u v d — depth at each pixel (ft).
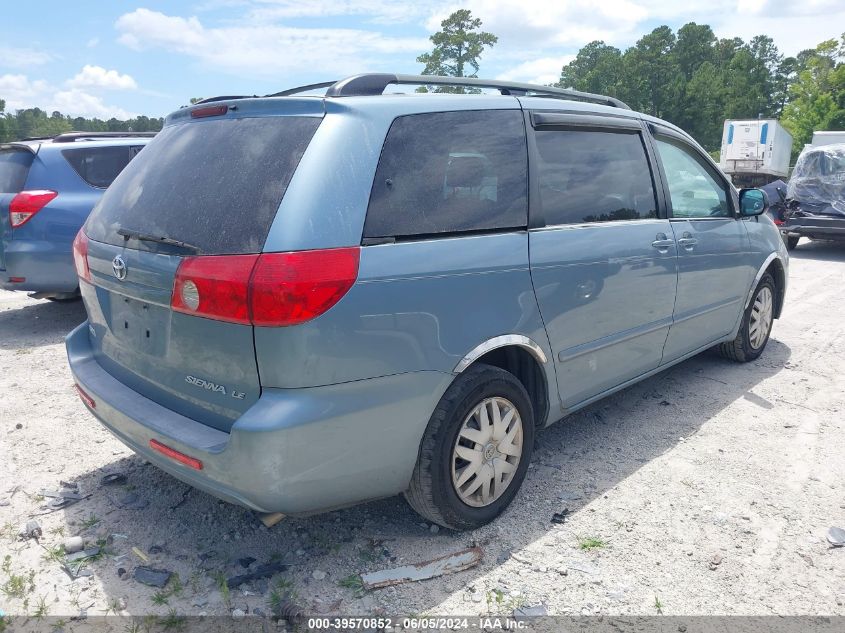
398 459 8.93
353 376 8.18
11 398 15.51
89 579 9.02
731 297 16.55
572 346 11.41
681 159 15.03
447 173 9.55
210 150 9.09
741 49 414.82
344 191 8.25
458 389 9.40
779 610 8.61
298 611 8.38
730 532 10.31
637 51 342.03
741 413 15.07
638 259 12.65
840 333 21.93
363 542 9.95
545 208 10.97
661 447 13.30
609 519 10.64
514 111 10.92
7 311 24.61
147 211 9.22
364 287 8.18
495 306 9.77
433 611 8.48
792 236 42.24
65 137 22.08
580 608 8.58
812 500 11.27
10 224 20.18
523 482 11.76
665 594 8.87
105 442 13.26
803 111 175.32
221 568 9.30
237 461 7.80
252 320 7.65
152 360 9.17
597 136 12.53
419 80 10.07
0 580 8.99
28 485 11.49
